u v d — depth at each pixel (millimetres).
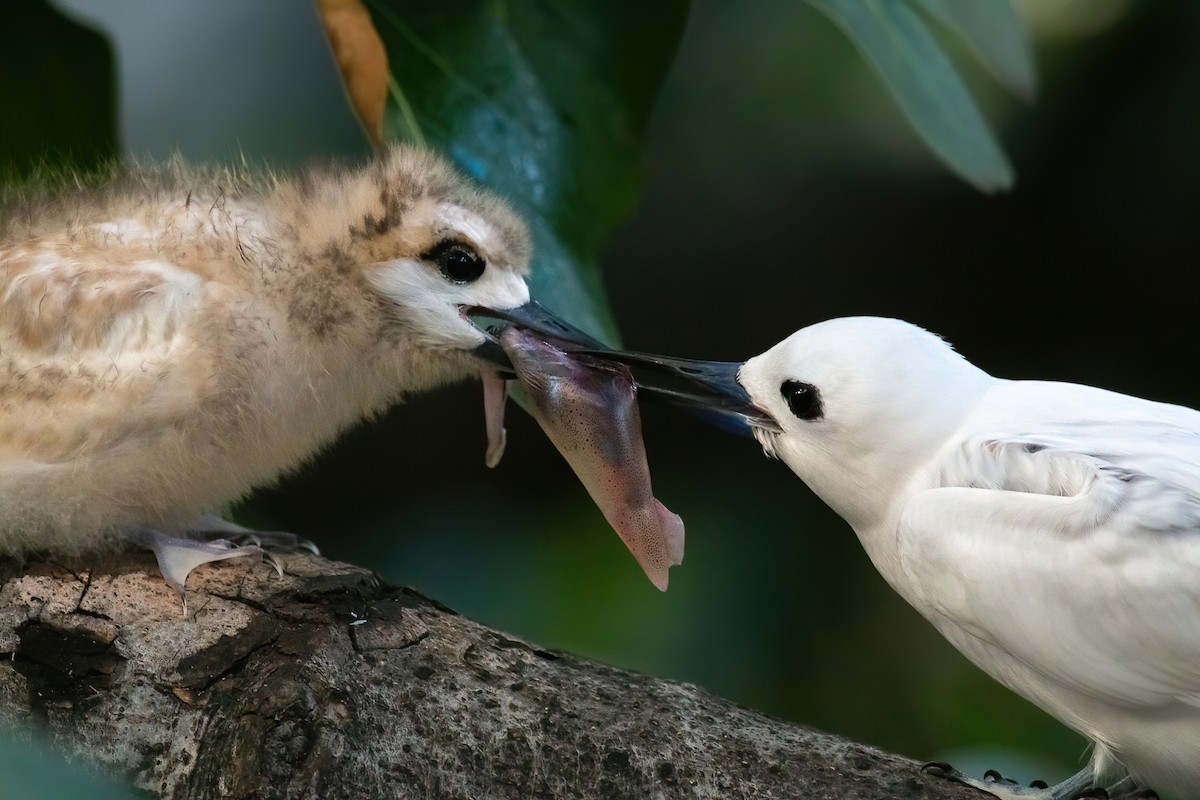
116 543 7691
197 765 6516
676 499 13062
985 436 7492
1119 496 6836
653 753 6727
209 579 7195
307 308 8188
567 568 12031
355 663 6820
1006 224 14328
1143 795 7668
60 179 8555
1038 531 6965
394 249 8305
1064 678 7043
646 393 8367
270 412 8109
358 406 8844
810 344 7898
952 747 11055
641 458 8203
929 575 7289
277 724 6441
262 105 13383
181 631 6926
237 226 8117
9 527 7395
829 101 13812
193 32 13453
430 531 13383
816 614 12125
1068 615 6883
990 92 13844
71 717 6734
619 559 12008
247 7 13523
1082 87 13906
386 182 8281
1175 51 13688
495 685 6883
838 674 11781
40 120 9102
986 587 7059
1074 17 13719
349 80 7738
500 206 8305
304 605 7000
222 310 7727
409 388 8977
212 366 7641
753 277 14500
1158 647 6734
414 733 6645
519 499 13859
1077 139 14078
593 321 8391
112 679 6793
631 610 11828
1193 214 14000
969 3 9039
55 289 7492
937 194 14203
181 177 8578
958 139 8641
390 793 6484
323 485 13953
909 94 8602
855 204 14297
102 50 8953
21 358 7445
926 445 7703
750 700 11656
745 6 13773
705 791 6660
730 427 8227
